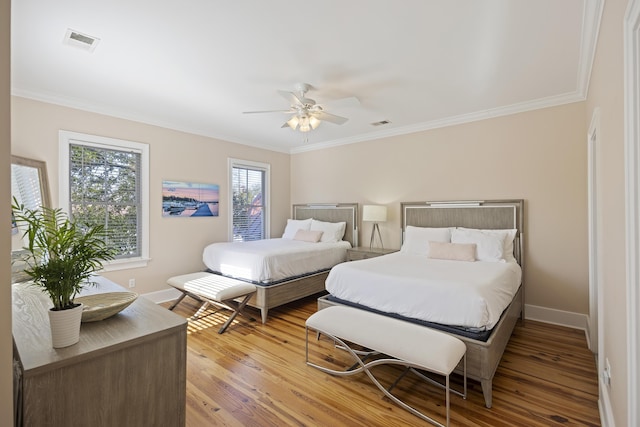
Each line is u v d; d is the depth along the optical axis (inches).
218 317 143.2
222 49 93.9
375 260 134.0
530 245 141.3
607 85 67.1
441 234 152.9
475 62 102.0
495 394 83.7
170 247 168.2
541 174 138.3
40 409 40.5
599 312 83.3
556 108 134.3
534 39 88.3
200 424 71.6
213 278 145.3
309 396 82.7
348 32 85.1
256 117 160.4
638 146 45.6
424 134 173.9
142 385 49.8
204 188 184.7
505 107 144.7
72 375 43.1
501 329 92.5
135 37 87.3
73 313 45.6
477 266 119.9
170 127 168.4
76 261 47.1
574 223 131.0
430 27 82.8
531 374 93.6
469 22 80.7
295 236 205.8
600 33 75.1
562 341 116.9
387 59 100.1
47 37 86.7
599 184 81.9
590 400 80.7
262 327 131.9
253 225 218.4
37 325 52.9
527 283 141.9
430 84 119.4
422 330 82.3
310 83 118.3
